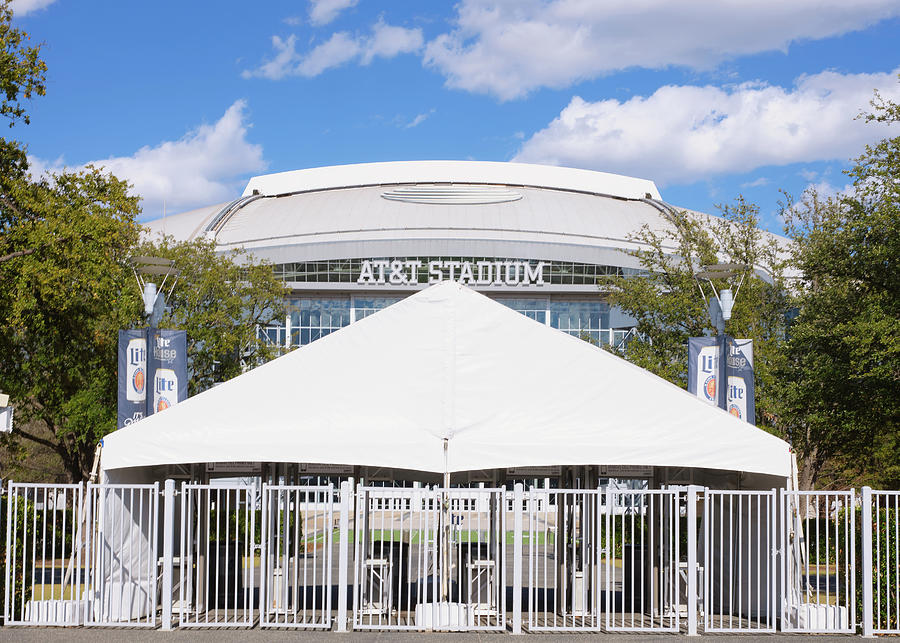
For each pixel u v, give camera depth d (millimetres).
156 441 13633
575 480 15445
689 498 12992
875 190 25516
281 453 13531
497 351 14102
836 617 13227
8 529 12953
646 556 17266
